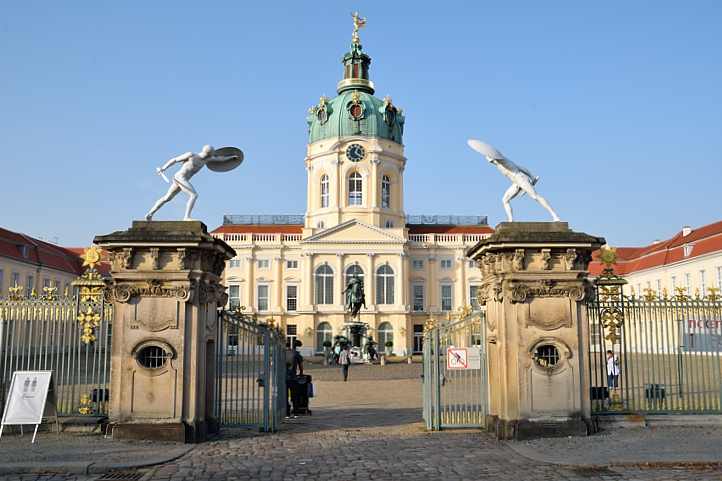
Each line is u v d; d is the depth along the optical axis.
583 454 11.69
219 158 15.05
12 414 13.18
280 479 10.20
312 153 73.62
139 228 13.81
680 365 15.54
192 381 13.51
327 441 13.56
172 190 14.18
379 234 69.94
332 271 69.81
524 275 13.74
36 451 12.07
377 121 72.88
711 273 50.66
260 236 72.88
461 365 15.30
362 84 75.25
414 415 18.78
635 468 10.84
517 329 13.73
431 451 12.34
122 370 13.47
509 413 13.57
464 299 72.75
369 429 15.48
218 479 10.23
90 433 13.86
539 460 11.33
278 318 71.31
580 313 13.84
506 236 13.78
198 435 13.44
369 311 68.75
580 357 13.73
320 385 31.23
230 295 72.00
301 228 76.81
